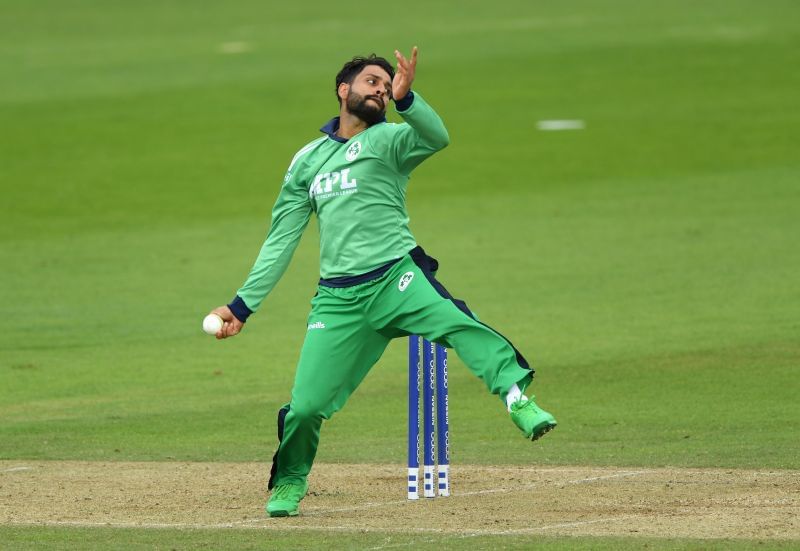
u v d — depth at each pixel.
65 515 29.20
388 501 30.42
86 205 95.69
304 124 121.31
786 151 106.50
